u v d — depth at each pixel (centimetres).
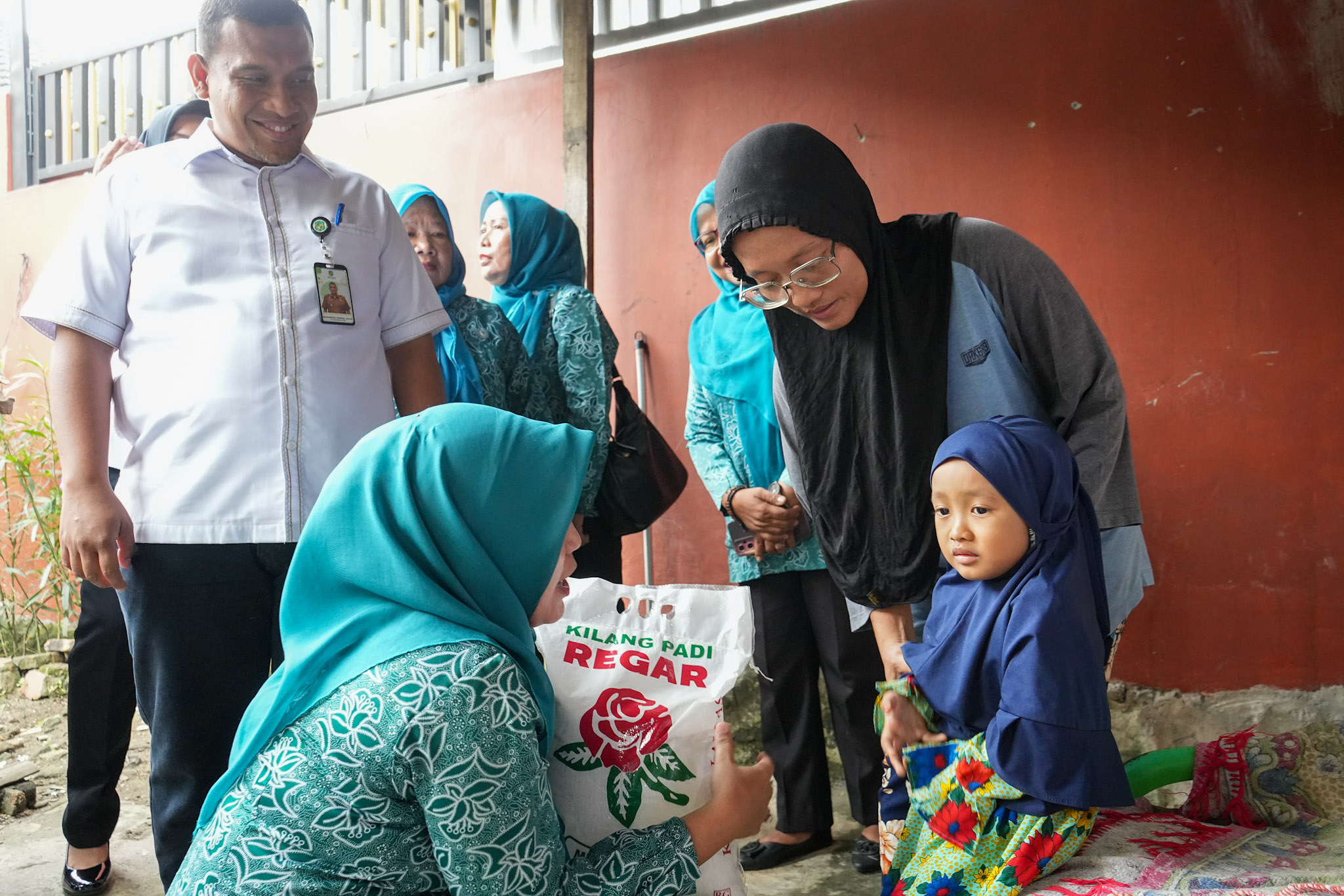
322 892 113
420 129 396
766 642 257
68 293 174
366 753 111
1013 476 140
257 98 175
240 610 175
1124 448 172
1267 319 274
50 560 418
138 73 495
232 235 179
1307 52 268
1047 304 168
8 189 516
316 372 181
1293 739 144
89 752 231
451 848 112
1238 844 135
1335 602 269
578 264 286
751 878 249
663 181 351
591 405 255
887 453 174
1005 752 133
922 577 174
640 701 138
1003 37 302
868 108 320
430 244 253
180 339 176
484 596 122
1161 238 285
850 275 168
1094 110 291
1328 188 267
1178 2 281
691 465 346
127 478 177
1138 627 290
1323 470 270
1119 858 131
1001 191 304
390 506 121
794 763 258
